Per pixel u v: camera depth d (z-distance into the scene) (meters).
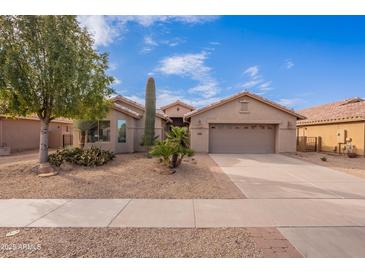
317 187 7.72
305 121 23.59
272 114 18.39
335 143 19.81
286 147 18.42
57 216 5.09
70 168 9.72
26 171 9.12
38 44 8.87
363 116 16.53
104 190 7.13
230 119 18.30
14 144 19.17
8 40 8.62
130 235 4.21
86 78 9.34
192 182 8.26
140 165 10.83
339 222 4.82
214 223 4.76
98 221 4.83
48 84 9.11
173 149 9.85
